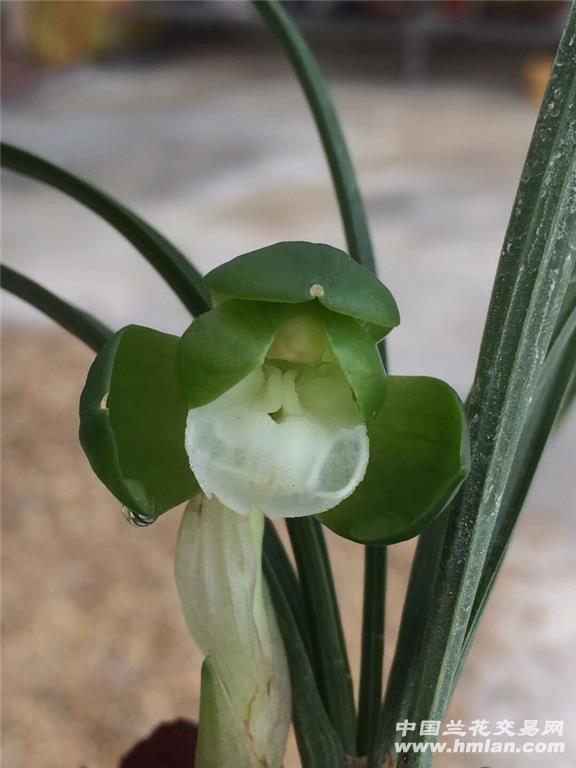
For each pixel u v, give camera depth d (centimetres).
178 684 55
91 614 61
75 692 54
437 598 17
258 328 16
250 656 18
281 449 17
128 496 16
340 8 218
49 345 93
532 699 52
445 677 17
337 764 19
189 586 18
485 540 17
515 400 16
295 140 155
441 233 115
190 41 230
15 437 78
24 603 61
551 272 16
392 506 17
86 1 194
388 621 57
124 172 141
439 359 86
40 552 66
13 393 84
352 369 16
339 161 21
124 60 211
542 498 68
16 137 156
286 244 16
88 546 67
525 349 16
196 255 111
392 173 137
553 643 56
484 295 98
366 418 17
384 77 195
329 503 17
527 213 16
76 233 118
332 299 16
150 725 52
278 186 134
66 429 80
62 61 196
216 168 142
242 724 18
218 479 17
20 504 71
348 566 62
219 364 16
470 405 17
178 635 59
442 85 189
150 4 217
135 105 177
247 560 18
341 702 19
